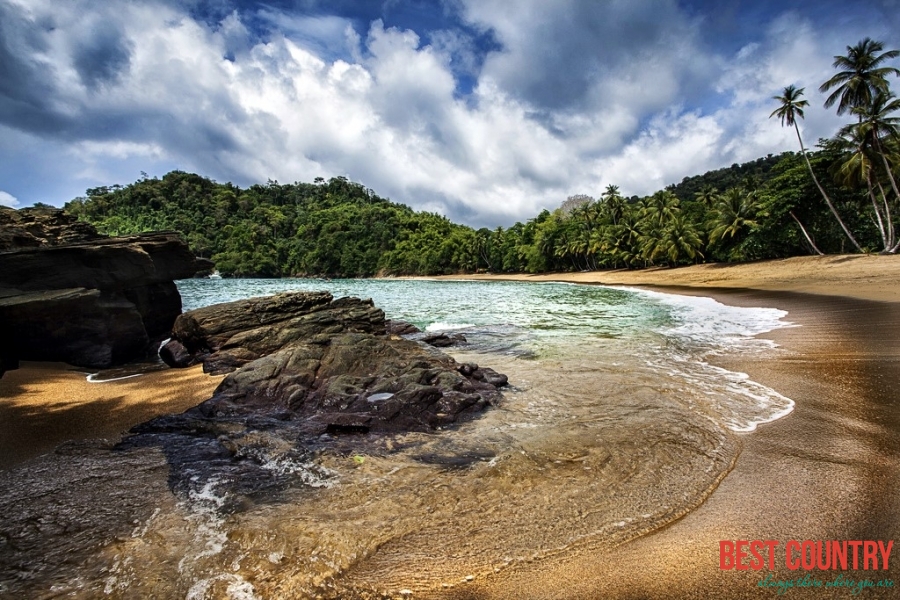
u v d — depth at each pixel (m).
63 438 6.80
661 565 3.68
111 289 13.57
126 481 5.36
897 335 12.23
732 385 8.95
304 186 193.25
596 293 39.69
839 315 17.16
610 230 72.25
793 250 45.88
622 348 13.22
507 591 3.47
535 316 22.30
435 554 3.94
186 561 3.86
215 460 5.96
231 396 8.25
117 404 8.49
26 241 13.39
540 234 84.44
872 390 7.96
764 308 22.06
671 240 57.34
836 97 34.88
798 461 5.45
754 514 4.36
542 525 4.33
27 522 4.48
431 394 7.83
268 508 4.72
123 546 4.08
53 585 3.57
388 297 37.66
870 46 33.28
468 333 16.97
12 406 8.26
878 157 34.00
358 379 8.64
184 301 34.41
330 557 3.90
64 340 11.62
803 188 40.91
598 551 3.91
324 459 5.89
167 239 16.36
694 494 4.82
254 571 3.73
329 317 13.37
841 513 4.26
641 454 5.82
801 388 8.41
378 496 4.94
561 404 8.12
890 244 35.50
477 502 4.77
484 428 7.00
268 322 13.12
